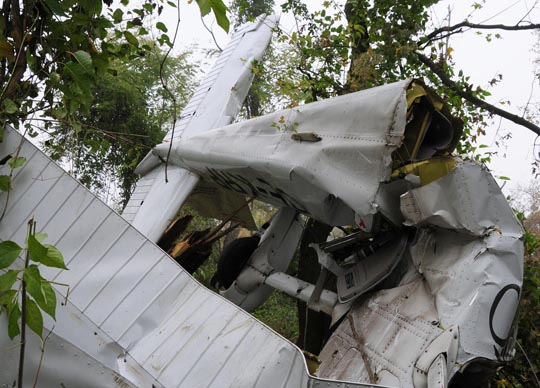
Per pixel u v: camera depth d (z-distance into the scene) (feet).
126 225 14.76
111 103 39.17
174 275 14.65
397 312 15.29
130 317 13.98
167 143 24.20
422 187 14.79
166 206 22.40
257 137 18.89
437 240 15.66
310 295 18.97
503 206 15.19
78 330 13.43
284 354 11.67
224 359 12.48
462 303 13.82
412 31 25.53
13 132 14.74
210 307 13.75
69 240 14.37
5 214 14.44
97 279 14.07
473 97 25.32
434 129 16.10
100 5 13.98
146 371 13.16
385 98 15.15
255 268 21.66
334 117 16.53
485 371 13.91
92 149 18.26
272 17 30.94
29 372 13.16
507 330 14.12
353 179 15.20
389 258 16.24
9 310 8.55
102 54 15.10
